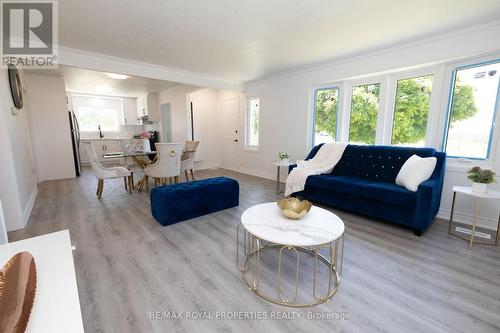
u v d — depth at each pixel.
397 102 3.30
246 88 5.46
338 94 3.92
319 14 2.24
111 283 1.70
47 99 4.95
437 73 2.86
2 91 2.54
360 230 2.60
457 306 1.48
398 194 2.47
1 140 2.45
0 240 1.74
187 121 6.05
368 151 3.31
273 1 2.02
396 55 3.07
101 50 3.24
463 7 2.10
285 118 4.71
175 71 4.28
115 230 2.59
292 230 1.63
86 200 3.66
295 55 3.45
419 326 1.33
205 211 3.05
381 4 2.06
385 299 1.55
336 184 3.03
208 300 1.55
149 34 2.71
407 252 2.13
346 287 1.67
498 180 2.48
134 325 1.35
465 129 2.73
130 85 5.97
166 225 2.71
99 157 4.07
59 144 5.17
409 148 2.94
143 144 4.50
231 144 6.34
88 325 1.34
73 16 2.27
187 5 2.08
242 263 1.97
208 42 2.94
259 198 3.81
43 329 0.77
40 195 3.94
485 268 1.88
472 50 2.50
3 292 0.85
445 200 2.88
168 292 1.62
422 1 2.01
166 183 4.52
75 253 2.11
